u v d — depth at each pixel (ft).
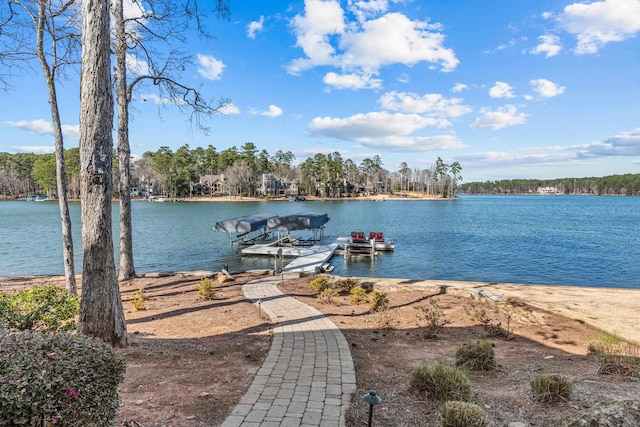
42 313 17.87
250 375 16.12
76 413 7.68
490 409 12.79
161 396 13.73
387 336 22.61
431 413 12.75
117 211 198.70
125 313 27.89
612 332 23.67
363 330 23.68
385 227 127.54
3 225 121.90
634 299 33.35
